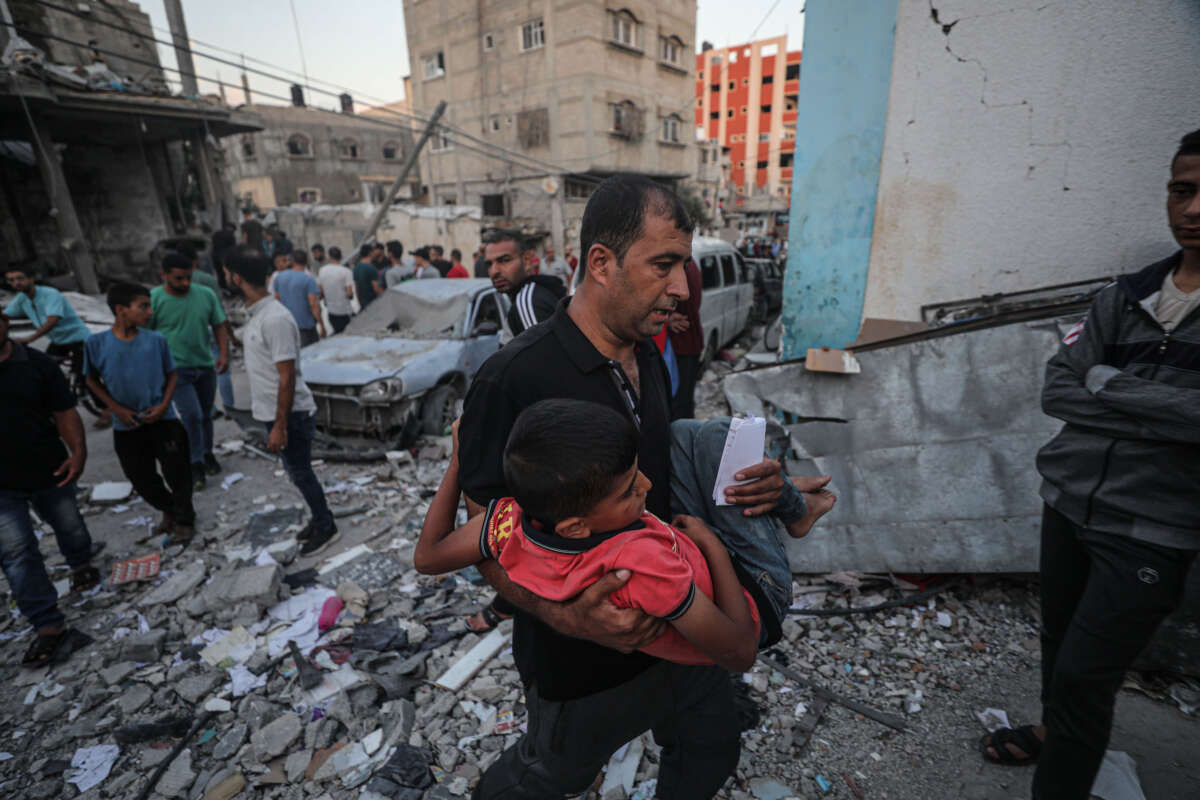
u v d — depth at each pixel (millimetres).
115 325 3621
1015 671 2455
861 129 3326
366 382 5098
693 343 3793
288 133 34875
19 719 2578
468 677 2645
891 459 2932
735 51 53500
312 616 3150
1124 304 1488
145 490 3920
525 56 24484
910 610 2857
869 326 3445
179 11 14273
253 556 3805
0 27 13211
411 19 27688
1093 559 1526
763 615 1195
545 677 1232
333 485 4840
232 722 2506
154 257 15031
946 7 2963
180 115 13859
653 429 1233
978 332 2766
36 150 12242
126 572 3555
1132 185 2730
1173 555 1387
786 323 3768
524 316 3262
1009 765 2049
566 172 21891
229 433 6156
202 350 4793
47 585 2912
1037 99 2857
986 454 2748
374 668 2727
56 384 3031
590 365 1119
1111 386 1440
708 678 1362
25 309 6039
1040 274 3010
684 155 29062
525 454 895
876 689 2439
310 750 2328
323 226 26531
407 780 2141
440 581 3432
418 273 10227
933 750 2148
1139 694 2295
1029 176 2949
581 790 1405
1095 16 2658
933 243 3258
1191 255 1348
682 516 1173
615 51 23969
